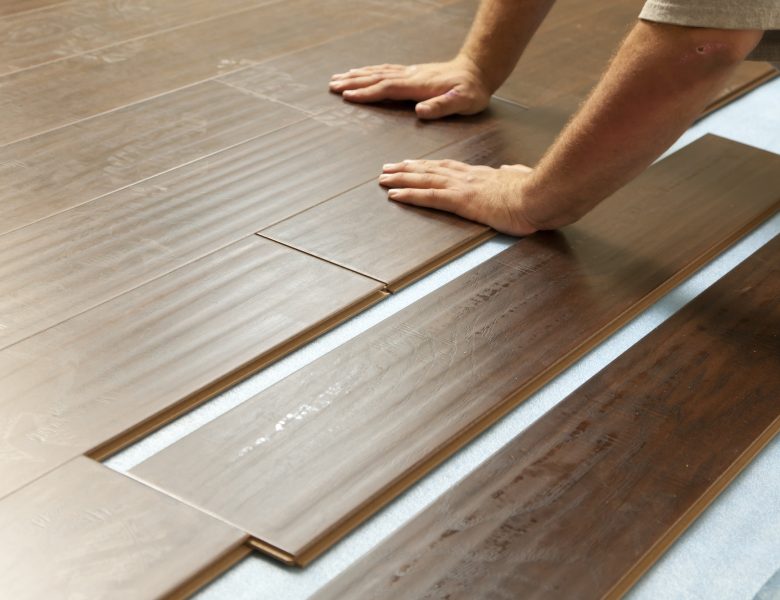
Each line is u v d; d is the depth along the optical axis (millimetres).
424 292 1812
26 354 1551
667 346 1729
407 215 2016
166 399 1485
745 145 2449
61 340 1588
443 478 1424
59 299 1686
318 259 1847
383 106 2463
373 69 2525
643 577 1303
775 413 1597
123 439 1418
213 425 1453
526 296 1812
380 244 1909
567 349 1681
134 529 1269
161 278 1759
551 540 1324
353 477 1385
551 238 2002
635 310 1812
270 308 1705
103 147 2164
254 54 2674
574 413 1558
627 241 2012
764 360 1716
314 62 2654
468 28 2953
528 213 1941
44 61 2521
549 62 2799
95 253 1814
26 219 1896
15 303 1667
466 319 1735
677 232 2055
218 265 1806
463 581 1252
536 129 2428
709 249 2008
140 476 1354
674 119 1675
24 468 1346
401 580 1246
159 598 1182
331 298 1742
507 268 1892
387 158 2225
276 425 1463
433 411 1519
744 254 2037
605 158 1769
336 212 2002
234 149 2203
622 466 1461
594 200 1882
